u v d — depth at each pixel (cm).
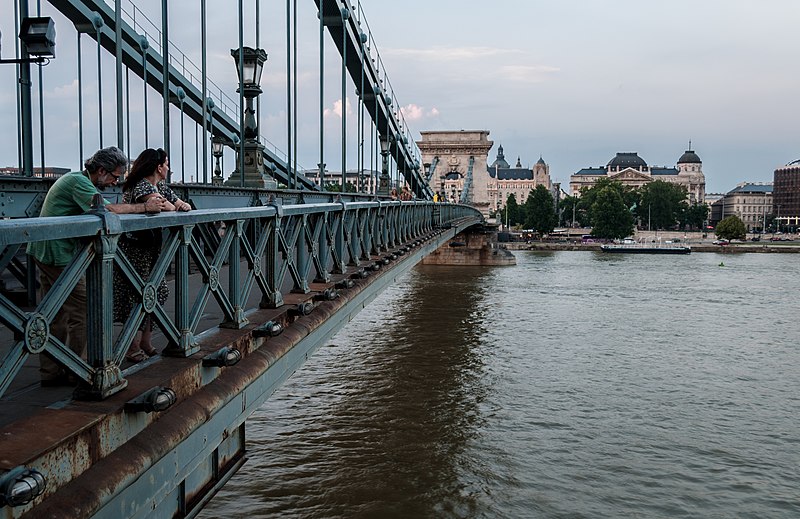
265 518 1356
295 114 1566
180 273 486
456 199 7906
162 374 449
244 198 1190
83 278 446
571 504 1459
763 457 1733
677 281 6144
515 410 2059
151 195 454
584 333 3359
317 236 936
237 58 1222
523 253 10594
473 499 1464
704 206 17450
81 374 371
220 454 587
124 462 372
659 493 1524
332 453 1680
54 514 313
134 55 1761
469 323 3559
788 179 19525
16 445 319
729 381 2469
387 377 2381
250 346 604
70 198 431
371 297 1273
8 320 306
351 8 2206
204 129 1226
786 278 6544
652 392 2300
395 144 3312
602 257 9694
